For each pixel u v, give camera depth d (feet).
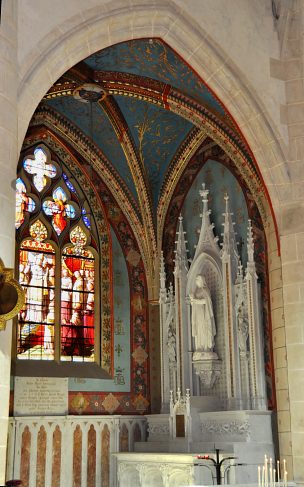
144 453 57.62
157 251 68.49
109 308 67.51
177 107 59.82
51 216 67.31
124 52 54.90
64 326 65.16
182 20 50.03
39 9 42.09
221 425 55.93
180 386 61.62
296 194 52.01
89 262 68.33
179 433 58.44
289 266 51.44
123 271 68.95
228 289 59.36
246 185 61.67
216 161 65.41
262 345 57.06
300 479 47.96
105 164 68.39
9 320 34.71
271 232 56.44
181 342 62.39
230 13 52.49
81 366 64.64
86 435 62.08
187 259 65.26
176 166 68.23
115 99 62.54
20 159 66.44
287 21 53.88
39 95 41.52
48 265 65.92
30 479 58.54
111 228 69.51
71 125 66.90
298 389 49.39
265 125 52.37
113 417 63.62
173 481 54.19
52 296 65.36
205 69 52.08
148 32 49.39
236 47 52.21
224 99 52.85
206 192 63.31
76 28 43.93
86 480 61.21
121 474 59.98
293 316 50.62
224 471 50.90
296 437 48.83
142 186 67.72
